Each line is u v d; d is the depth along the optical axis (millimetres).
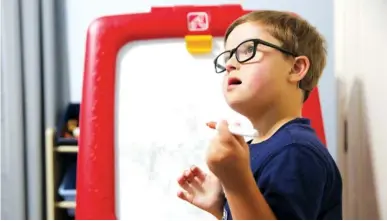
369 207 945
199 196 701
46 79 1361
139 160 923
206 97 929
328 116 1215
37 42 1332
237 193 542
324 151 624
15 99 1309
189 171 712
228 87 666
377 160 896
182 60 938
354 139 1036
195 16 933
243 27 685
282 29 670
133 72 937
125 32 930
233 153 539
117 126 929
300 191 564
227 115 917
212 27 931
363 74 960
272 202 564
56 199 1358
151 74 938
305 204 566
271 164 584
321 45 729
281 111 650
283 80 652
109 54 924
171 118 930
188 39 932
